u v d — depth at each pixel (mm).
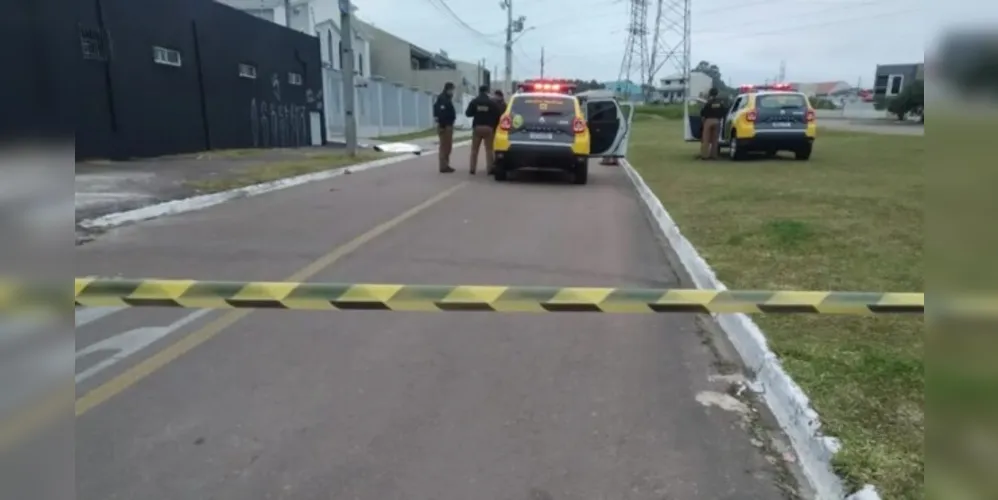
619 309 2980
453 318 4930
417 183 13633
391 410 3486
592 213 10094
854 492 2607
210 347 4309
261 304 2967
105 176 12562
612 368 4066
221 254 6918
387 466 2969
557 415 3455
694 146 25781
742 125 18000
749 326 4488
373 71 57688
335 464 2980
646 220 9617
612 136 16891
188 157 17484
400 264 6551
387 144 25031
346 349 4312
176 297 2969
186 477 2865
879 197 10766
